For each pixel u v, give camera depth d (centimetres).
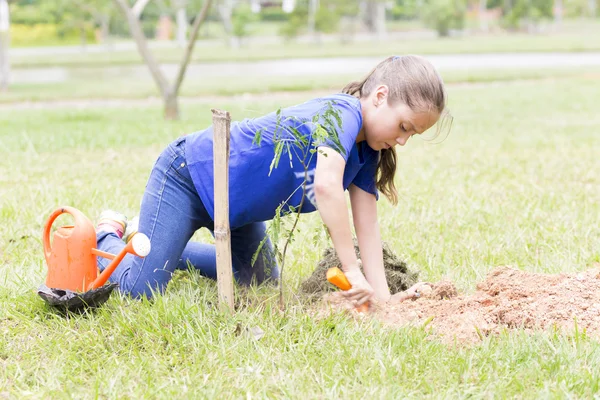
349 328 304
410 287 353
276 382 263
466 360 276
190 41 1184
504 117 1215
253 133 320
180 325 307
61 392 258
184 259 373
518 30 5734
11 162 735
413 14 6925
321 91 1802
